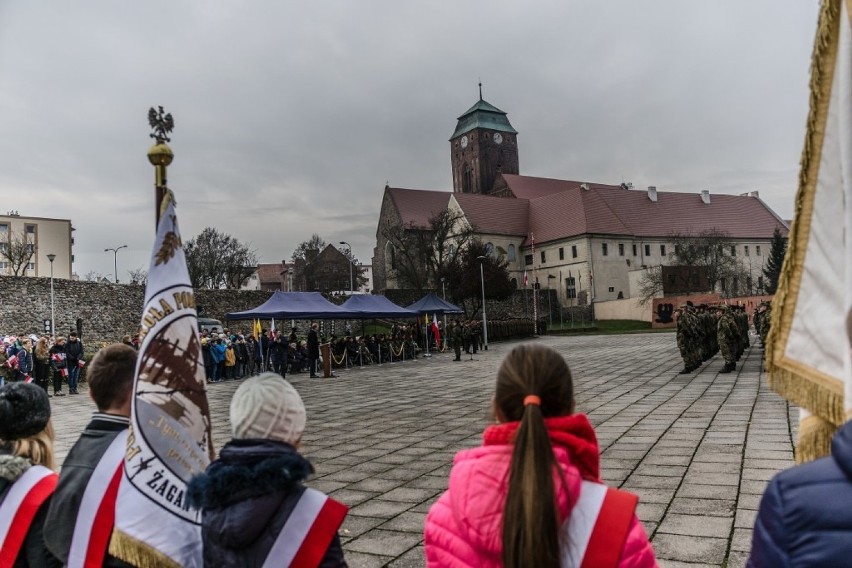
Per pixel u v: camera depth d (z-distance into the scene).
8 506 2.51
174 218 2.88
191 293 2.85
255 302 46.44
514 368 1.93
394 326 33.75
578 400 12.99
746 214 90.31
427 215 80.56
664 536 4.86
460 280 58.09
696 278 66.44
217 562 2.09
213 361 23.50
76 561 2.45
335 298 50.03
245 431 2.19
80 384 23.91
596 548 1.70
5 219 66.94
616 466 7.14
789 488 1.33
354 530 5.42
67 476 2.55
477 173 103.19
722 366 18.72
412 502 6.19
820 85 1.67
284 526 2.08
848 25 1.51
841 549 1.22
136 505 2.47
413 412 12.65
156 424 2.58
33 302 36.38
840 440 1.29
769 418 9.67
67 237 70.94
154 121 2.92
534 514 1.61
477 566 1.78
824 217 1.68
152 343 2.67
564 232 78.06
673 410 11.01
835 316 1.64
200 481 2.12
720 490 5.97
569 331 59.31
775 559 1.32
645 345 33.78
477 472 1.84
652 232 81.88
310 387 19.70
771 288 76.81
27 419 2.66
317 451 8.98
